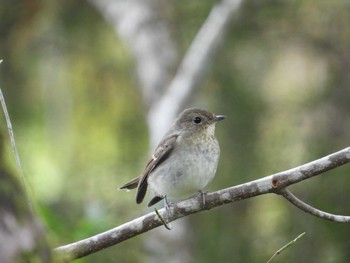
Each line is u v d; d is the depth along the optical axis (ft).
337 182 39.22
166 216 24.02
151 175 31.04
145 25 50.24
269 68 46.37
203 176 30.73
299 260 38.65
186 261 41.06
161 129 44.06
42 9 50.85
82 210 44.37
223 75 46.03
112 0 51.67
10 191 14.14
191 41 50.01
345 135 41.55
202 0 50.01
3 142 14.52
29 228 14.12
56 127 50.44
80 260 25.36
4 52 50.65
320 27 45.83
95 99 51.21
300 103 43.21
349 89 43.14
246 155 42.24
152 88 48.29
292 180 23.21
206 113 31.48
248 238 40.34
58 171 48.60
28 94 50.65
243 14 47.01
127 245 39.86
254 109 43.88
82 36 51.83
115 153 49.01
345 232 38.47
